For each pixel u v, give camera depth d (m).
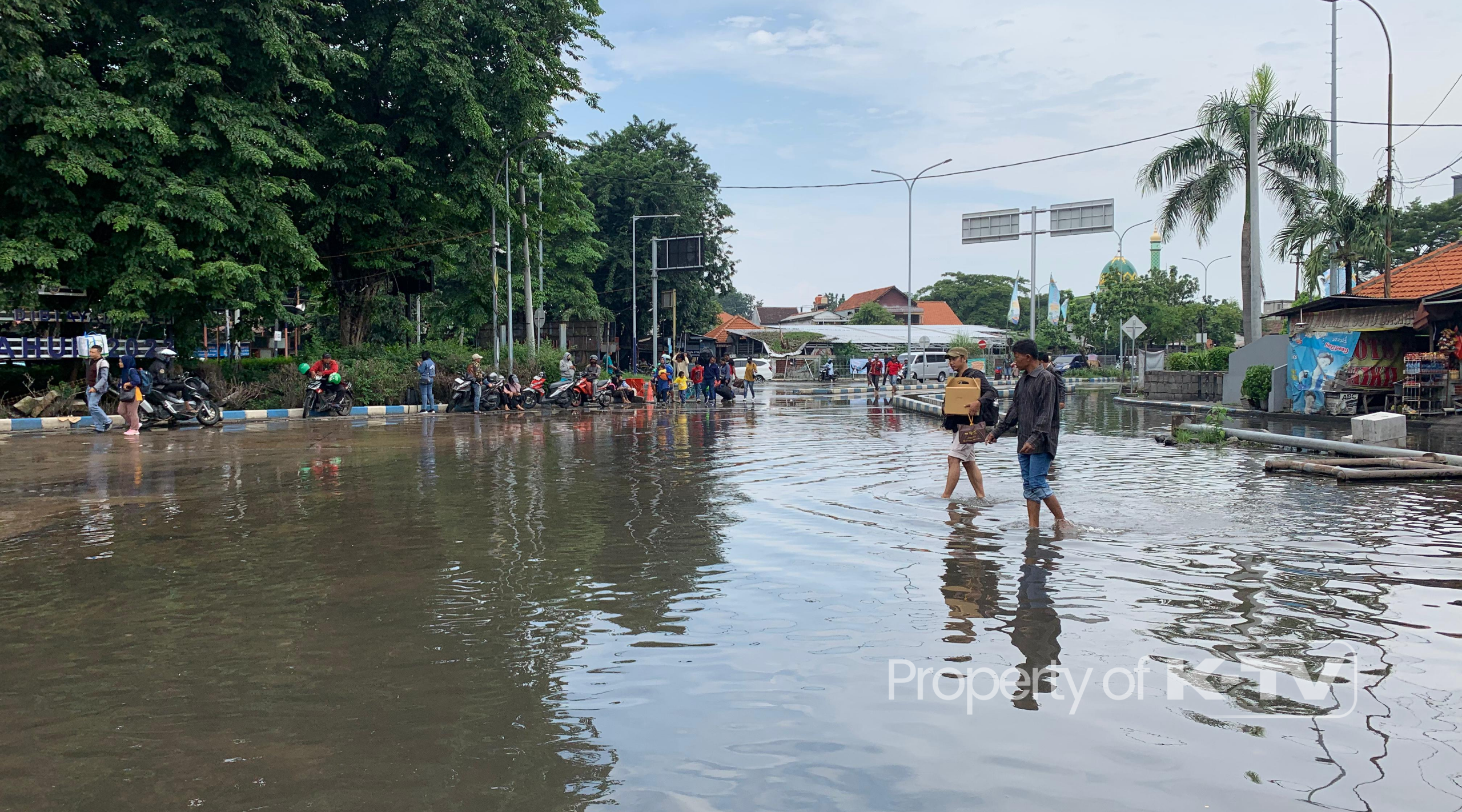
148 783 3.14
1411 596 5.32
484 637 4.73
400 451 14.49
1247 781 3.06
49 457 13.53
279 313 25.20
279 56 21.95
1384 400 21.58
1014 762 3.22
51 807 2.97
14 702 3.88
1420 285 23.91
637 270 53.28
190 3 21.81
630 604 5.32
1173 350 62.66
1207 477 10.79
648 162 53.75
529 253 36.53
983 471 11.46
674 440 16.52
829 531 7.43
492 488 10.11
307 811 2.92
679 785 3.08
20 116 19.23
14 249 19.30
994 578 5.79
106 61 21.91
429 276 31.06
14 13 18.53
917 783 3.07
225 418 22.39
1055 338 69.31
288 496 9.59
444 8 25.45
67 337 22.06
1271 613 4.98
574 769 3.21
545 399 29.52
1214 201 30.67
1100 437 16.98
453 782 3.12
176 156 21.66
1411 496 9.19
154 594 5.64
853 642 4.55
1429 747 3.31
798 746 3.37
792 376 59.59
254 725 3.63
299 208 25.94
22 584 5.89
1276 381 24.03
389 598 5.48
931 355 55.78
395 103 26.84
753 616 5.04
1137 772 3.13
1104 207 39.12
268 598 5.52
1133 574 5.88
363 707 3.80
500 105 27.58
